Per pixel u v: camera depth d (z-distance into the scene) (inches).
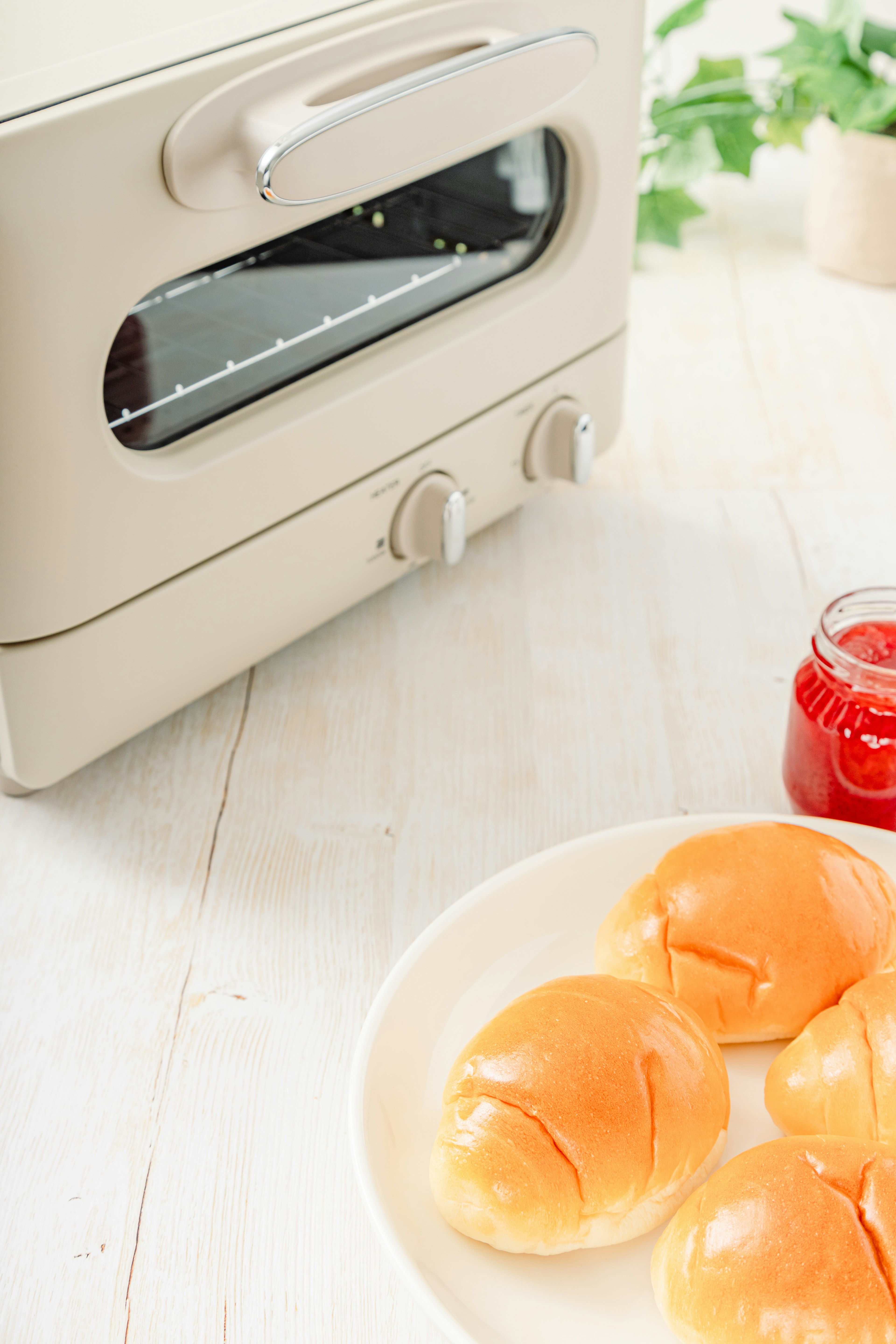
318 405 20.5
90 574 18.3
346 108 16.9
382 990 16.4
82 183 15.5
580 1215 13.8
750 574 26.9
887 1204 13.0
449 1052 16.5
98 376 16.8
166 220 16.7
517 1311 13.9
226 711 23.6
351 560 23.1
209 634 20.9
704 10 37.0
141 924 19.6
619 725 23.3
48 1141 16.5
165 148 16.2
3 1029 17.9
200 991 18.6
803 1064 15.3
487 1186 13.7
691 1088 14.6
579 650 25.1
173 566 19.5
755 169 43.4
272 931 19.5
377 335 21.7
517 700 23.9
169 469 18.6
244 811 21.6
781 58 36.0
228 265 20.8
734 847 17.1
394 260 22.3
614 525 28.5
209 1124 16.8
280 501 20.7
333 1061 17.6
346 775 22.4
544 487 27.3
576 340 25.2
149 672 20.2
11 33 17.2
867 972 16.5
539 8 20.3
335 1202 15.8
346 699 23.9
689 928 16.4
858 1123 14.6
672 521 28.5
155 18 17.7
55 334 16.0
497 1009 17.2
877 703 19.0
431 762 22.6
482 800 21.8
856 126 34.2
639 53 22.8
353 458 21.7
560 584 26.8
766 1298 12.6
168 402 19.0
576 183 23.6
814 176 37.2
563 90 20.3
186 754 22.7
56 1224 15.5
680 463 30.4
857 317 36.0
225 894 20.1
